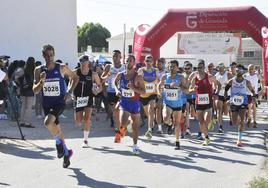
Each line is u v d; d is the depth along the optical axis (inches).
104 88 517.7
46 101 287.4
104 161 319.9
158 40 655.1
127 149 366.6
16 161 314.5
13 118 482.3
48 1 737.6
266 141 430.3
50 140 398.6
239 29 636.1
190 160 330.3
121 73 343.9
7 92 421.4
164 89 373.4
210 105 394.0
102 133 451.5
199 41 778.2
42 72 285.0
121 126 355.6
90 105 372.8
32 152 345.7
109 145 382.6
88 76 369.7
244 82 406.3
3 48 684.7
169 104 373.7
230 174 287.9
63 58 767.1
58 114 286.0
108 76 441.4
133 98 341.1
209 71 457.1
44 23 733.9
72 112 625.9
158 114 454.6
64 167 295.9
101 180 267.9
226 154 356.8
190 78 396.5
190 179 273.1
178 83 370.3
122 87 342.6
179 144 376.8
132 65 339.9
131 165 308.8
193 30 649.0
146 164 313.1
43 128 469.1
